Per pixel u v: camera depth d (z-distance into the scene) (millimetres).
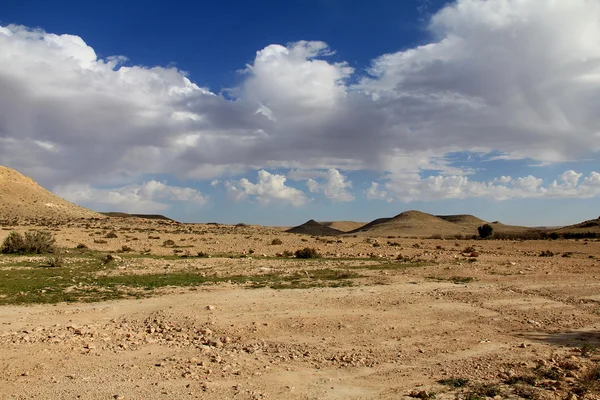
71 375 10609
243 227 108625
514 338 14695
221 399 9367
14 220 91750
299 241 61688
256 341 14125
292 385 10391
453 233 143625
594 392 9719
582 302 20312
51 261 30641
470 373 11250
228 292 22000
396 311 18188
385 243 61875
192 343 13773
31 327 15000
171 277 26672
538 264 34594
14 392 9516
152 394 9547
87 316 16969
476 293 21953
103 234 64688
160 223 108312
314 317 16906
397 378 10961
